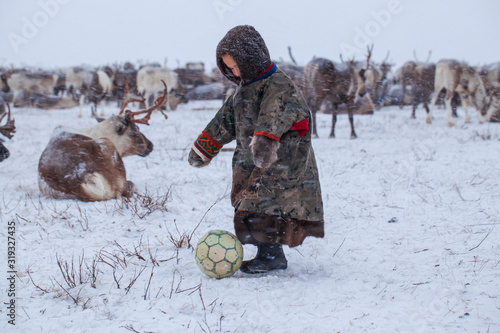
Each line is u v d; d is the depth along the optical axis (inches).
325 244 160.6
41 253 153.0
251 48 119.7
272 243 123.8
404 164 310.8
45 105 910.4
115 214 198.4
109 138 240.1
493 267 131.5
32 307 113.4
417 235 166.9
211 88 966.4
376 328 99.2
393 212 199.5
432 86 653.9
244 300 114.5
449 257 142.2
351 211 204.2
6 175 291.3
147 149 253.0
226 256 125.1
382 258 145.3
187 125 595.2
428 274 129.7
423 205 207.8
